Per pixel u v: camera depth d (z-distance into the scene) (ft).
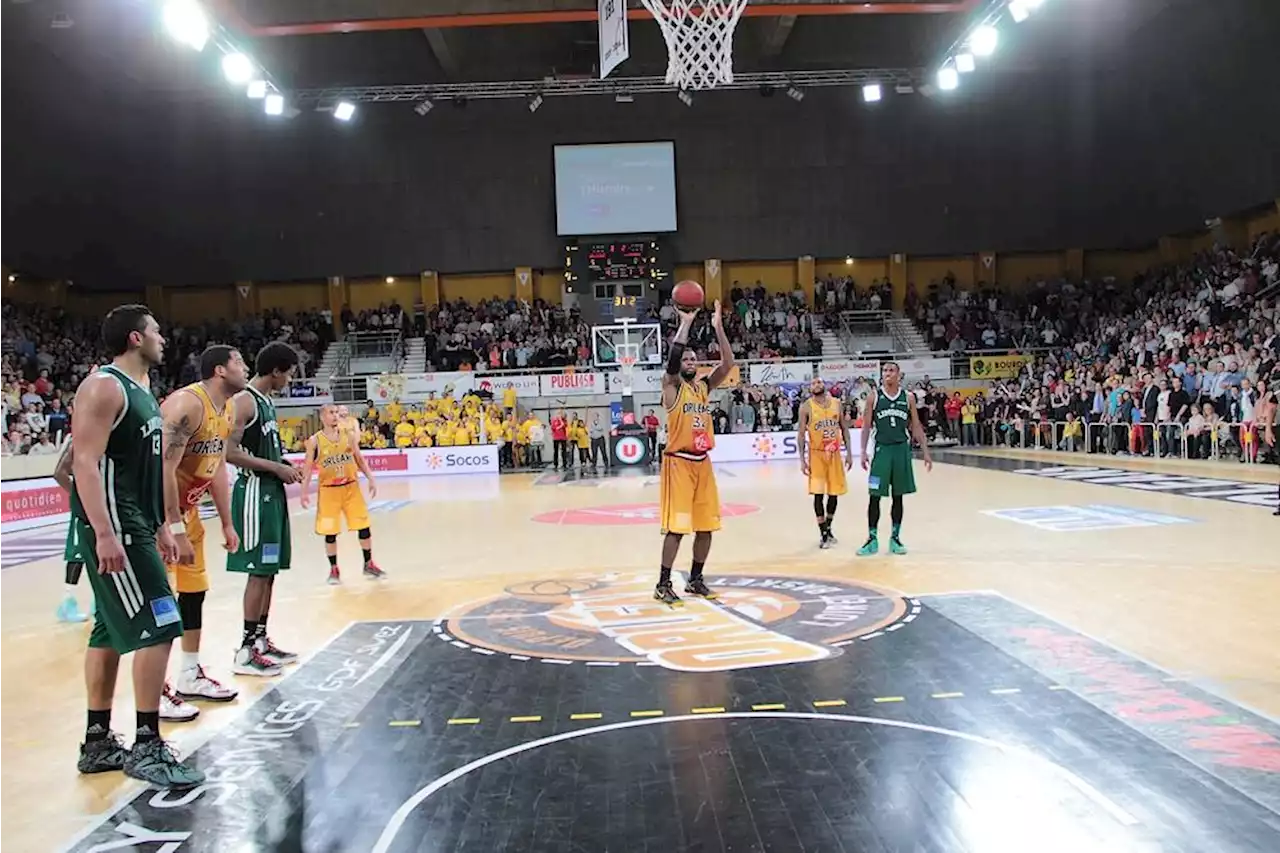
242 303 94.02
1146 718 11.68
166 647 11.58
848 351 91.04
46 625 21.24
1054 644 15.28
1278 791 9.49
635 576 23.58
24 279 82.12
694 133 92.58
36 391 65.46
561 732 12.10
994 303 93.09
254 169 91.30
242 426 16.11
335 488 24.75
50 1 64.75
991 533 28.27
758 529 31.91
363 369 89.51
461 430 75.51
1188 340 62.44
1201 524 28.17
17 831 9.84
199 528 14.64
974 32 66.44
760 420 80.53
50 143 74.59
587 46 84.99
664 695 13.47
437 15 59.77
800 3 60.44
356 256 92.53
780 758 10.85
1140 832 8.71
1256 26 63.41
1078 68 87.45
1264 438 46.50
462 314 92.63
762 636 16.66
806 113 92.79
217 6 56.80
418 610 20.29
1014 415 77.56
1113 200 91.04
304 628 18.84
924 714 12.15
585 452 78.23
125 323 11.89
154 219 90.27
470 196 92.58
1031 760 10.48
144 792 10.71
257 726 12.82
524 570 25.21
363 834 9.36
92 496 10.93
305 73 83.61
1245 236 78.89
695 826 9.20
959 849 8.52
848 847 8.63
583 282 92.02
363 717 13.06
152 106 88.12
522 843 9.00
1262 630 15.80
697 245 93.45
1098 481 43.50
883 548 26.27
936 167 93.40
